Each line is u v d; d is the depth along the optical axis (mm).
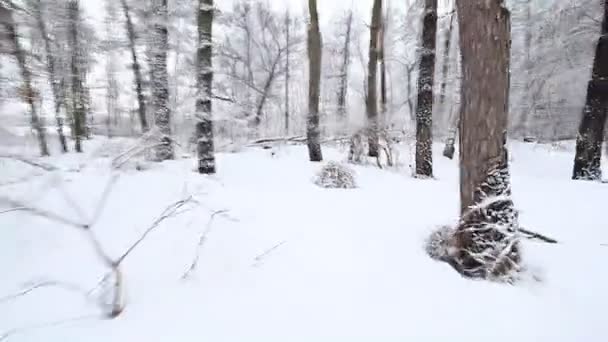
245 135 12969
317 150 9453
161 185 4535
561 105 16344
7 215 2943
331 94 23828
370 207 4344
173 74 10180
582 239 3285
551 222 3850
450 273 2537
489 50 2574
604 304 2131
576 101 15586
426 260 2760
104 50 12555
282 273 2412
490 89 2598
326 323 1849
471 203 2738
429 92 7570
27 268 2295
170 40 10289
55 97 11781
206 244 2852
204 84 6484
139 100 12523
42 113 8812
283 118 23625
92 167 4668
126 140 4336
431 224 3680
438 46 15320
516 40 16281
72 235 2814
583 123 7215
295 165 8352
